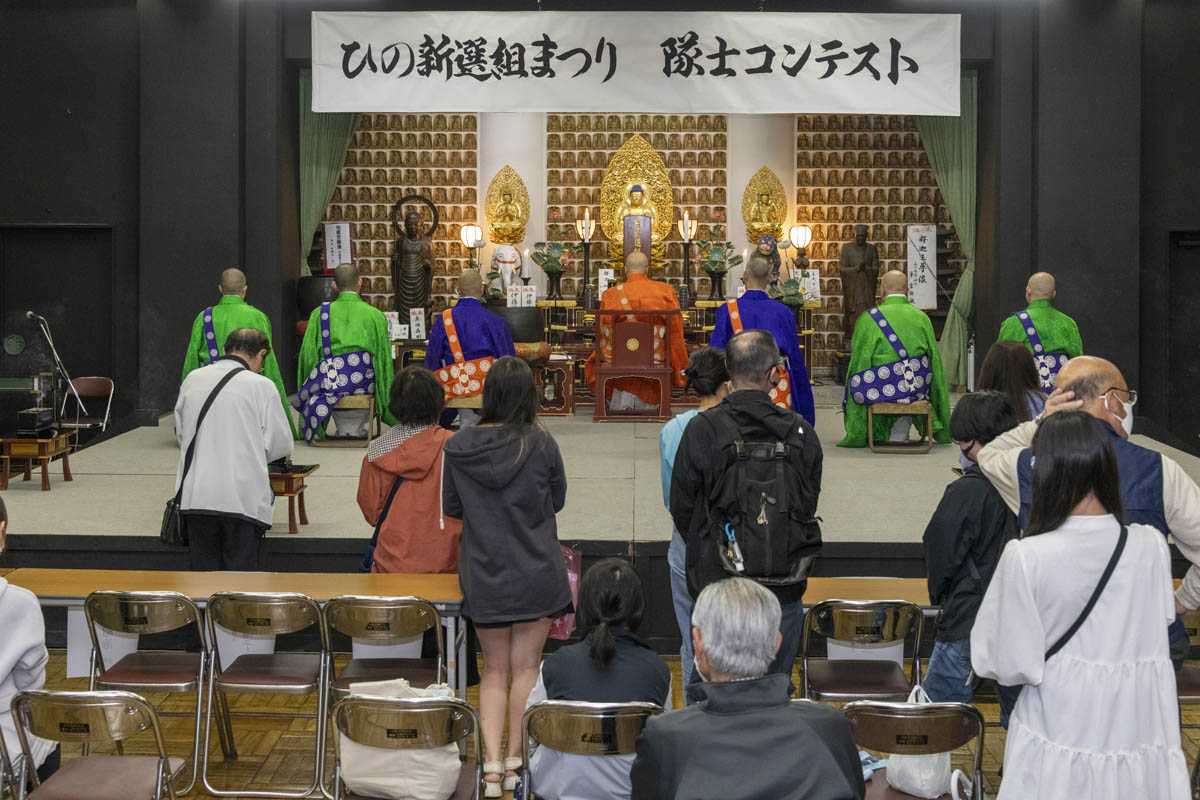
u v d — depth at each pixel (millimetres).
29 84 10016
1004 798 2533
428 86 9289
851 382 8188
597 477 7102
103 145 10039
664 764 2082
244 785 3973
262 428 4820
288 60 10016
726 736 2080
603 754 2938
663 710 3137
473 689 4883
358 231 12344
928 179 12281
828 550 5602
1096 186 9500
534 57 9266
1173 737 2488
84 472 7402
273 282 9953
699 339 11273
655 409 9617
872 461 7801
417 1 9930
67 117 10016
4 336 10203
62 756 4246
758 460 3338
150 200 9672
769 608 2229
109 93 10008
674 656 5445
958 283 11625
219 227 9688
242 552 4840
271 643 4199
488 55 9266
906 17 9125
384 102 9289
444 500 3842
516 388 3764
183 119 9633
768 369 3438
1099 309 9547
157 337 9742
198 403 4785
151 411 9789
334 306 8391
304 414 8383
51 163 10039
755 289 7250
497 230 12281
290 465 5871
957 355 11117
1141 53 9516
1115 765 2439
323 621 3801
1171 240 9852
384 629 3719
